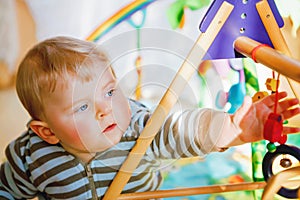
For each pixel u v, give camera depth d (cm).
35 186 104
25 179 104
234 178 125
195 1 149
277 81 97
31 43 152
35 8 154
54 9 154
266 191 90
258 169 109
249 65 116
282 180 90
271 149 98
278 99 98
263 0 97
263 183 100
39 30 153
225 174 126
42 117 99
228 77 125
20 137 106
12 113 144
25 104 101
